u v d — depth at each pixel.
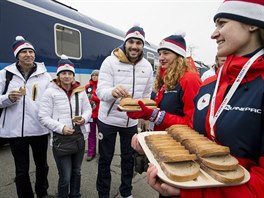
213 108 1.00
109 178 2.70
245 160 0.85
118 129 2.60
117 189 3.13
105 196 2.68
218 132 0.93
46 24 5.20
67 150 2.37
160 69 2.15
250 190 0.75
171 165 0.87
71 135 2.41
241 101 0.88
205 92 1.14
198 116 1.12
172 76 1.85
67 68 2.46
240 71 0.90
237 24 0.88
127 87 2.54
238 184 0.76
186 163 0.88
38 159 2.68
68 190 2.54
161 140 1.12
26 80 2.54
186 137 1.04
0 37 4.10
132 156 2.73
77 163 2.56
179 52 1.92
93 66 7.18
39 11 5.01
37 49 4.95
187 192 0.77
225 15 0.89
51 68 5.37
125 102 1.81
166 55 1.98
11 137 2.42
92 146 4.15
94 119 4.09
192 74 1.81
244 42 0.89
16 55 2.51
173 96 1.83
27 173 2.51
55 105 2.46
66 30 5.89
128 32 2.49
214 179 0.79
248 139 0.84
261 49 0.89
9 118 2.42
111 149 2.64
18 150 2.46
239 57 0.93
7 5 4.24
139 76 2.59
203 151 0.86
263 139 0.81
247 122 0.83
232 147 0.88
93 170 3.71
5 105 2.36
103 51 7.69
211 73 3.32
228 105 0.92
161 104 1.95
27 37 4.68
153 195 3.02
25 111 2.46
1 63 4.11
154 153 1.03
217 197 0.77
